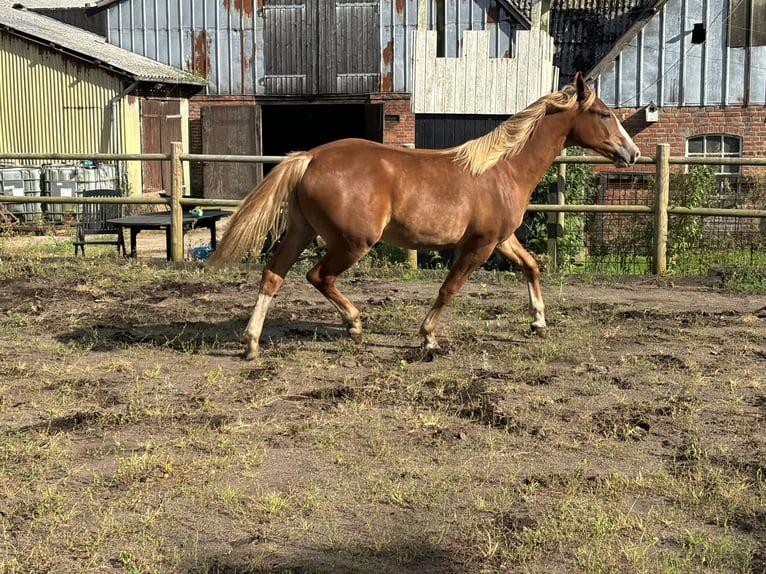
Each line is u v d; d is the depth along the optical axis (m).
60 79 22.66
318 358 7.16
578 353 7.38
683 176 11.70
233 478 4.87
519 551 4.09
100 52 23.30
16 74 22.86
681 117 20.66
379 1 24.39
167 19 25.20
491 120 16.50
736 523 4.41
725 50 20.27
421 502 4.61
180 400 6.15
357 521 4.41
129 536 4.25
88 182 20.48
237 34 25.03
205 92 25.42
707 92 20.48
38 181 19.47
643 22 20.41
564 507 4.50
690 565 4.02
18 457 5.10
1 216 14.09
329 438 5.41
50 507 4.48
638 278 10.53
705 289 10.13
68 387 6.31
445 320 8.49
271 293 7.15
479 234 7.11
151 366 6.96
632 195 12.12
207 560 4.03
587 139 7.46
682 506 4.58
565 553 4.12
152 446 5.29
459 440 5.43
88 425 5.64
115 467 5.02
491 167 7.10
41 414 5.85
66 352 7.27
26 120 22.94
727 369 6.93
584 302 9.27
